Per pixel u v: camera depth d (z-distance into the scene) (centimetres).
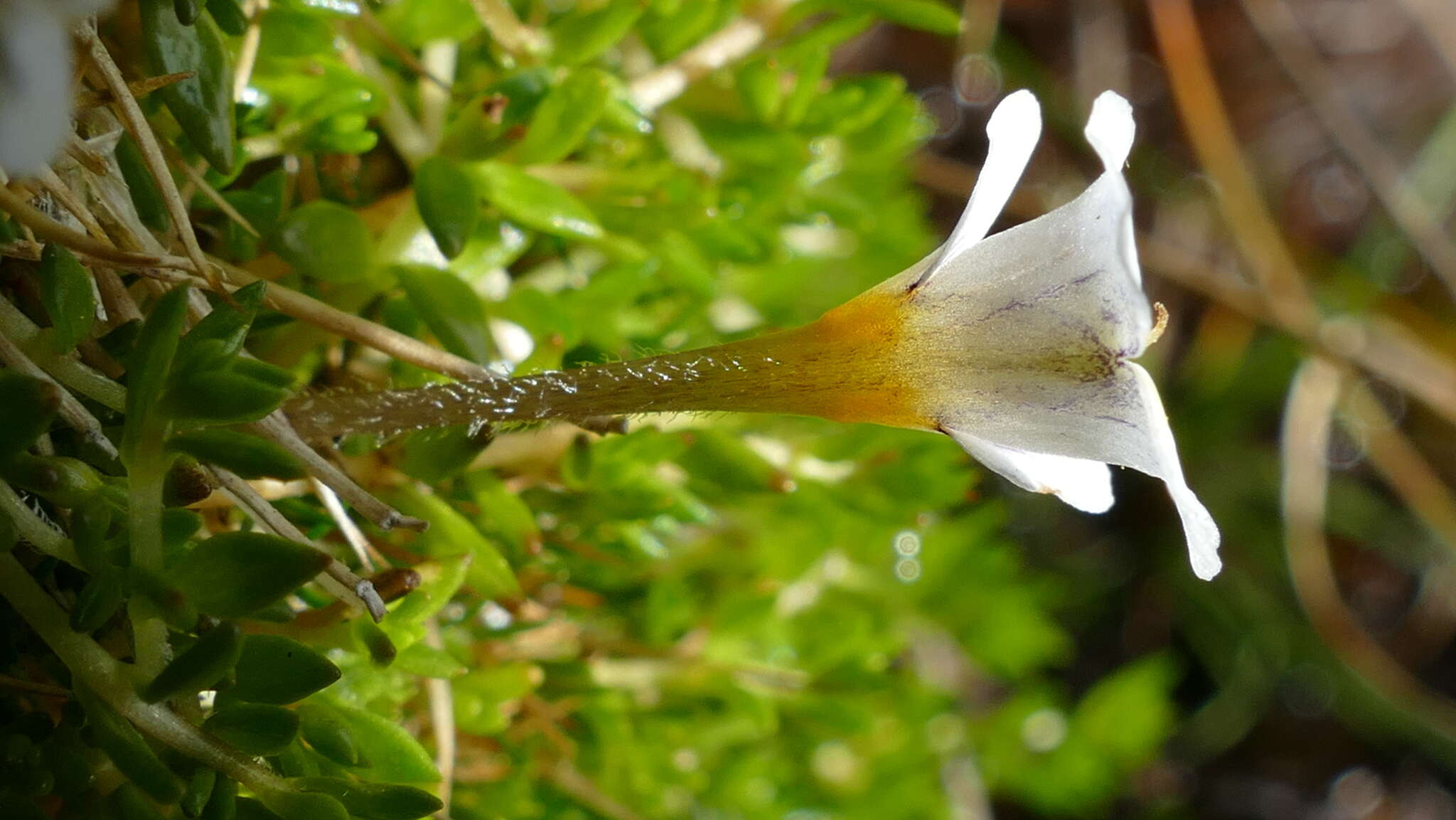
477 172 8
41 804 7
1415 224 18
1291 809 17
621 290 9
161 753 7
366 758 7
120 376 7
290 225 8
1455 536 18
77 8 6
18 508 7
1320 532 17
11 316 7
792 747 11
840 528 10
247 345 8
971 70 18
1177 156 19
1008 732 13
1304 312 17
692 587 10
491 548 8
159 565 7
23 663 7
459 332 8
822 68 9
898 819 11
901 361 7
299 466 7
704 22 9
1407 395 19
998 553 12
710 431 9
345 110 8
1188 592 17
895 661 14
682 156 9
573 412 7
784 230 10
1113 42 19
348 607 7
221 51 7
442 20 8
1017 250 7
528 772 9
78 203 7
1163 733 13
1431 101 20
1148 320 7
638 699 10
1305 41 19
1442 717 17
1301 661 17
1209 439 18
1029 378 7
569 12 9
